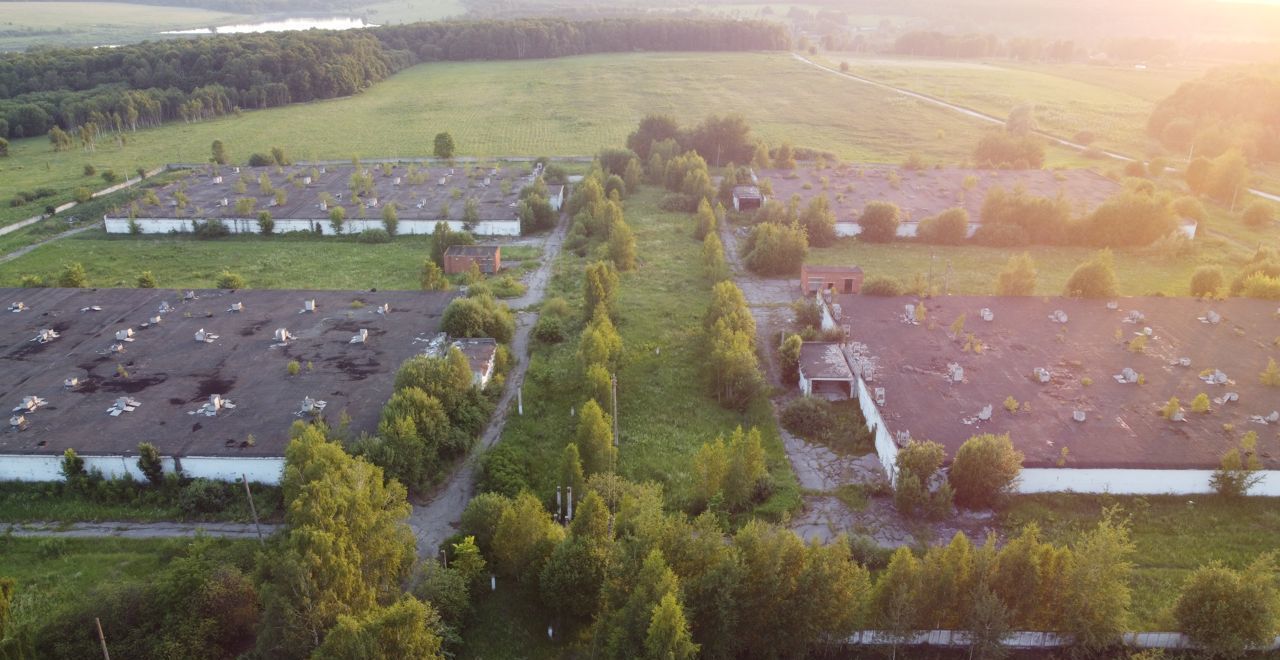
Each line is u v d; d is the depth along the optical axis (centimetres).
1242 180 14512
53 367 7706
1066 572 4791
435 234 11650
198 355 7944
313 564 4444
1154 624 5125
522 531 5306
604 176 15488
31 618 5094
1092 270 9244
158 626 4784
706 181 14788
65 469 6356
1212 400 7138
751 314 9931
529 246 12644
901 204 13862
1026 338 8294
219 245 12612
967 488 6234
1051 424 6800
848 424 7444
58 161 18600
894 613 4712
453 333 8475
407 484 6316
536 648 5034
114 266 11625
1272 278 9538
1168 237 12069
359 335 8356
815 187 14950
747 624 4731
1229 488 6253
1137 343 7975
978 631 4744
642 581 4425
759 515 6234
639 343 9200
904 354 7994
